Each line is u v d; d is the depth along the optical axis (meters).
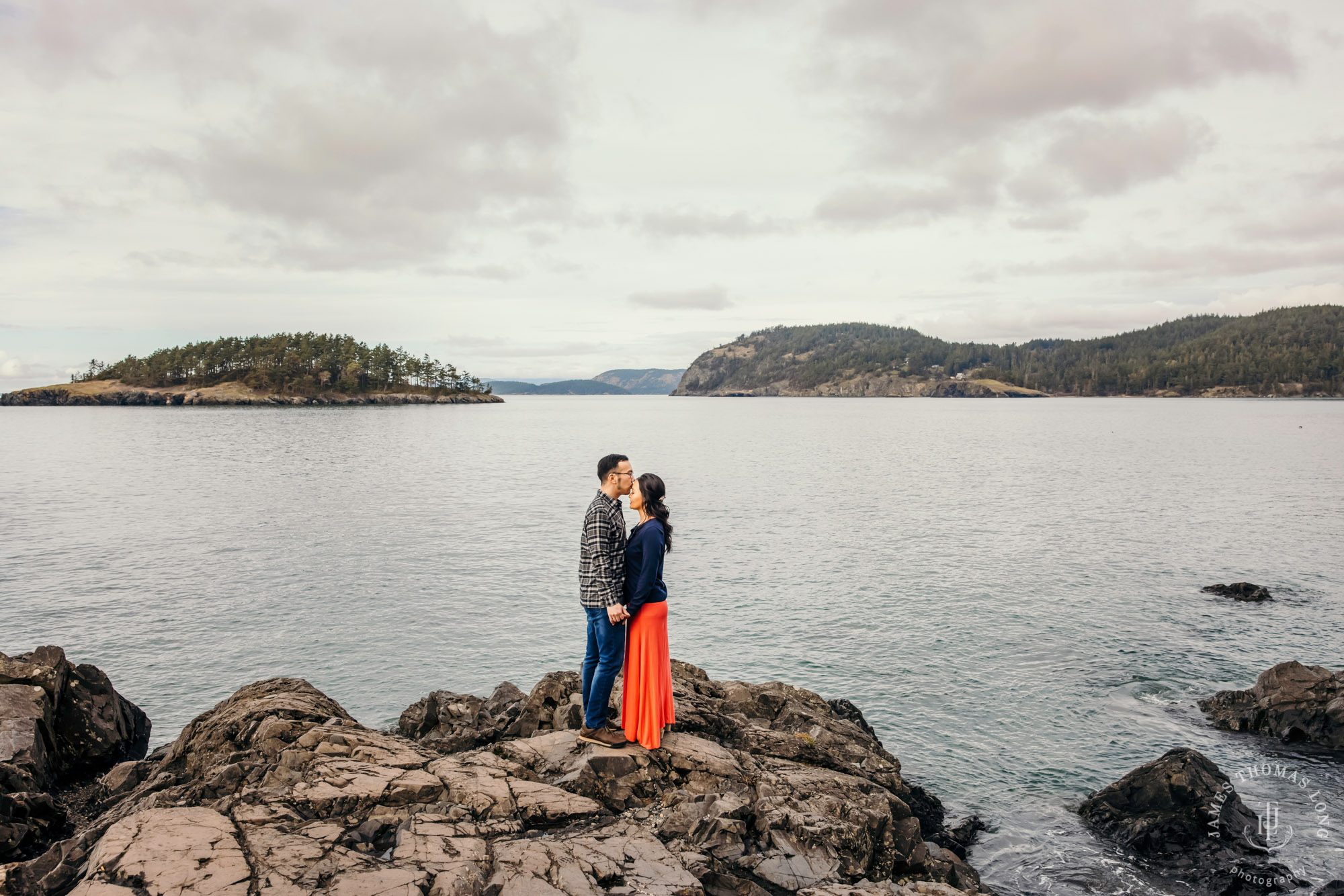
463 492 57.91
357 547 37.44
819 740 10.73
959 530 41.16
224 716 9.26
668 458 88.12
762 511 47.88
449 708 12.39
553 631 24.89
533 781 7.05
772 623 25.12
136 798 7.92
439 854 5.55
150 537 39.81
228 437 121.81
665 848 6.15
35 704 11.23
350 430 144.62
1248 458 82.12
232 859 5.27
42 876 5.68
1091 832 13.10
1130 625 24.50
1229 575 30.62
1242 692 17.97
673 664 12.25
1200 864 11.59
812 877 6.36
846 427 166.88
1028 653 22.12
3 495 55.72
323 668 21.80
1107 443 107.19
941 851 10.52
